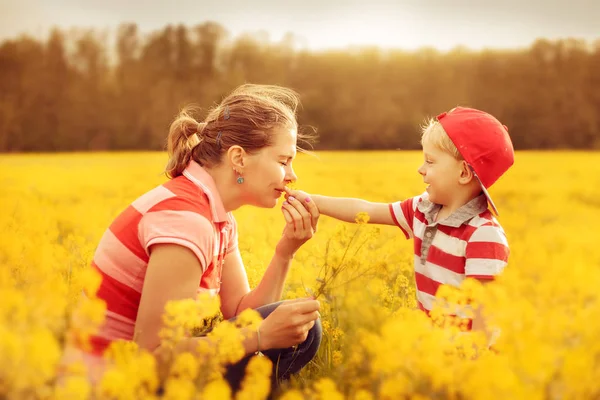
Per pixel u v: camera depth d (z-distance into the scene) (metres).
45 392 1.39
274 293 2.82
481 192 2.65
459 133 2.57
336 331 2.67
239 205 2.58
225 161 2.49
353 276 3.00
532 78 46.56
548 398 1.54
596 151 41.09
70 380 1.39
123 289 2.27
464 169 2.59
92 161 30.02
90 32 45.06
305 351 2.58
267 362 1.84
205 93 45.69
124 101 44.97
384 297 2.97
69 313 1.74
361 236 3.02
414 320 1.78
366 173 18.34
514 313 1.75
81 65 44.94
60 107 44.03
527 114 46.09
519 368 1.57
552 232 6.81
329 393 1.64
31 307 1.52
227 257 2.80
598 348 1.60
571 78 46.09
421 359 1.58
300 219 2.67
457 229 2.55
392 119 46.00
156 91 45.44
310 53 47.25
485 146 2.55
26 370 1.34
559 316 1.73
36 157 35.19
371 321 2.41
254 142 2.45
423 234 2.68
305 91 46.50
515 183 16.58
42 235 3.90
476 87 47.00
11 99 43.47
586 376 1.52
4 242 2.67
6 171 21.81
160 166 24.56
